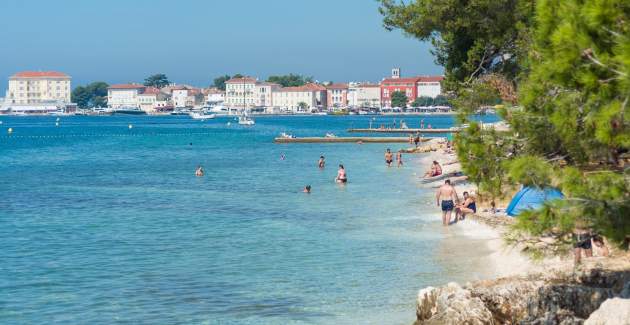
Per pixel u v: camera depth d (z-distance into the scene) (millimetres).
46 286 30766
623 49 13398
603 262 25922
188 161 106500
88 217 51000
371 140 145750
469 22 57938
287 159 106500
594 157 18172
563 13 14930
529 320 22953
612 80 14383
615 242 16344
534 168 17344
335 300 28094
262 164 98188
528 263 30391
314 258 35875
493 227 41500
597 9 13906
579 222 16344
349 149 126812
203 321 25672
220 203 58188
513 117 19594
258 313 26516
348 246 38719
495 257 34344
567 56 14609
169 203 58719
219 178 79938
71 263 35219
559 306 22828
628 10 13969
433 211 50906
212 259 35906
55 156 121688
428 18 59969
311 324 25141
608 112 14414
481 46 57656
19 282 31516
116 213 53000
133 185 74000
